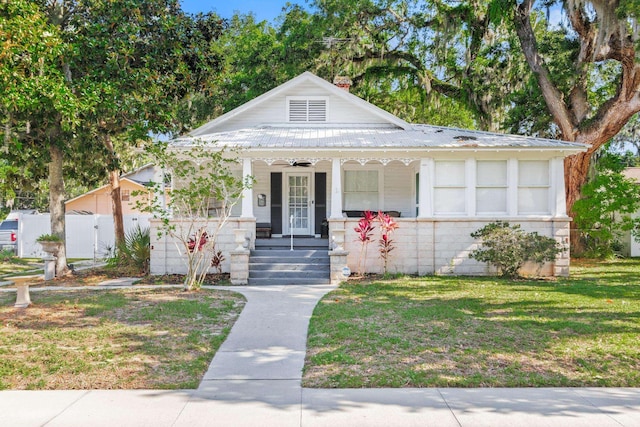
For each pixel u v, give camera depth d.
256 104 16.61
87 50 13.30
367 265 13.99
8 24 9.47
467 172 14.01
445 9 20.83
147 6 14.08
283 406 4.87
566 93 19.17
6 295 11.03
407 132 15.70
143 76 13.78
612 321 8.00
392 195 17.33
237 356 6.51
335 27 21.72
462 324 7.82
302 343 7.11
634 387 5.36
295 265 13.35
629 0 12.82
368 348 6.60
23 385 5.42
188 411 4.75
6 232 25.44
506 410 4.75
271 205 17.42
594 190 18.09
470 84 21.12
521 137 14.84
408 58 23.25
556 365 5.96
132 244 15.65
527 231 13.91
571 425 4.43
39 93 11.28
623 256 20.56
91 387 5.37
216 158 12.02
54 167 14.77
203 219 13.88
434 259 13.96
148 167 31.62
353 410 4.76
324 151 13.74
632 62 16.45
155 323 8.09
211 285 12.54
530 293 10.75
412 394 5.15
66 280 13.65
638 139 24.64
